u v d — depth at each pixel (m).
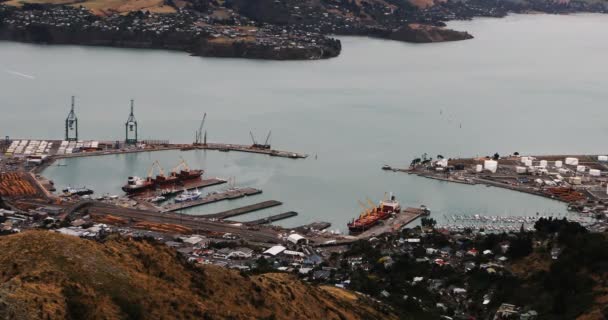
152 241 132.38
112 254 120.19
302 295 151.12
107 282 111.19
